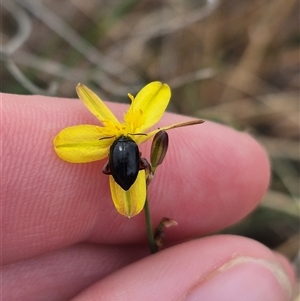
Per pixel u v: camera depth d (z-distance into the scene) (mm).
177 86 103
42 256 71
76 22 116
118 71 107
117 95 103
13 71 90
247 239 68
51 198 63
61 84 103
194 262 64
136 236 72
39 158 61
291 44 120
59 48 113
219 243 66
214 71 108
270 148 108
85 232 69
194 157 70
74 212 65
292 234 101
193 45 113
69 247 72
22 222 63
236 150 72
